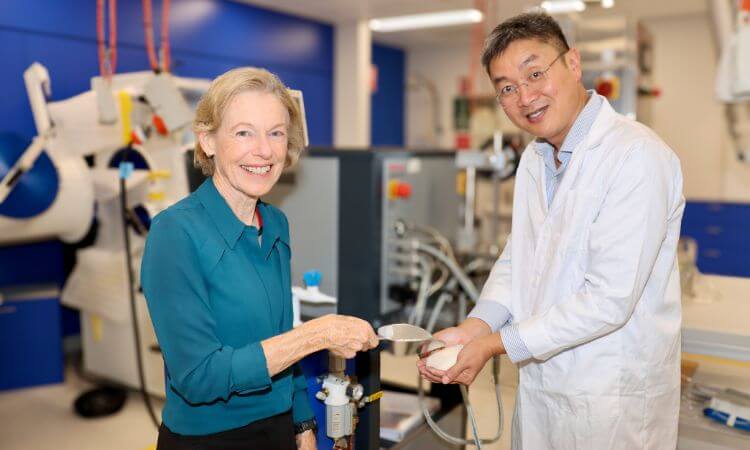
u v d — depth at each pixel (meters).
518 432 1.40
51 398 3.02
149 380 2.87
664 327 1.22
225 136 1.02
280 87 1.05
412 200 1.83
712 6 2.81
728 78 2.74
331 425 1.27
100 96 2.62
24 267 3.64
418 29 5.97
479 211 3.30
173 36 4.29
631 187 1.12
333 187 1.68
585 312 1.13
